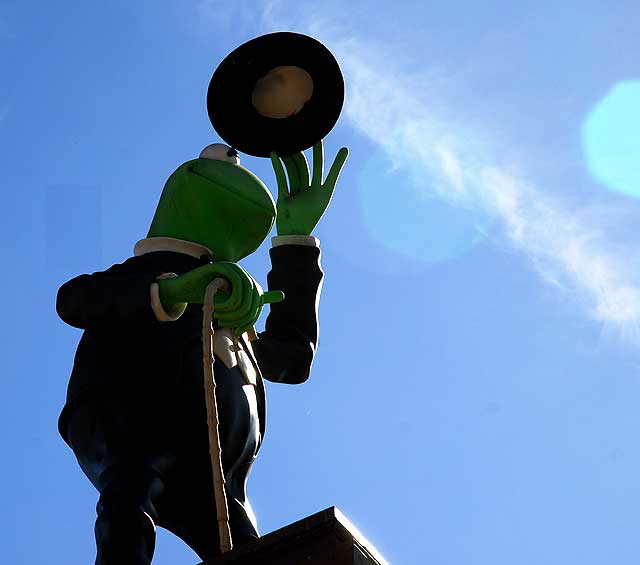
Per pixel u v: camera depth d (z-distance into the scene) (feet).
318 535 27.53
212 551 32.22
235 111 35.78
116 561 30.30
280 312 36.09
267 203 34.58
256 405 33.65
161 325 32.68
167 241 34.04
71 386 32.48
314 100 35.78
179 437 32.12
